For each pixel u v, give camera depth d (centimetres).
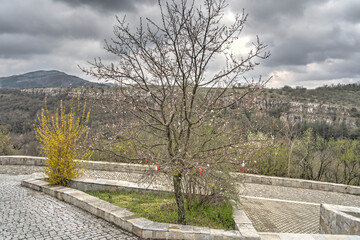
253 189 1270
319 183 1374
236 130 646
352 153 1644
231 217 695
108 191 924
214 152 659
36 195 842
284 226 806
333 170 1697
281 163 1591
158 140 732
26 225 591
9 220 615
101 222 640
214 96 630
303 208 1022
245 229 596
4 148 2403
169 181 793
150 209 743
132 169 1295
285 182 1397
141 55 639
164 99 621
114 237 555
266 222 826
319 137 1894
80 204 737
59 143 916
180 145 641
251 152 638
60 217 655
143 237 556
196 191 780
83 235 554
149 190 905
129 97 627
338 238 573
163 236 556
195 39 608
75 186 939
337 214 723
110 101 621
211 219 702
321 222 829
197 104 658
